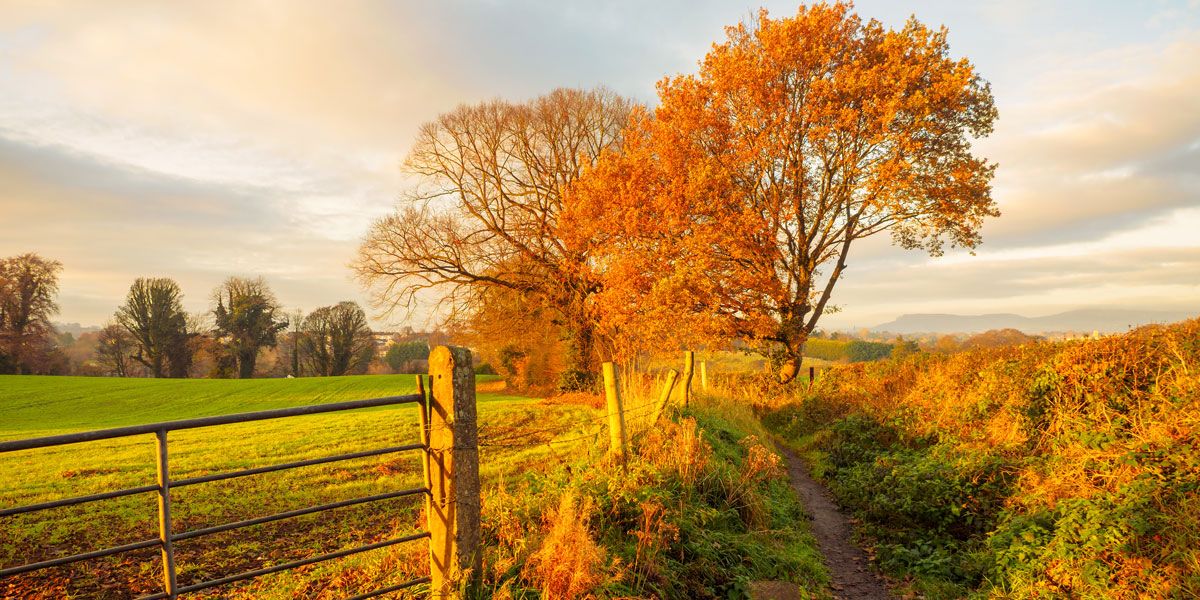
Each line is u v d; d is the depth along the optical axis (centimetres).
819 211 2200
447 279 2956
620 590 425
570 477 673
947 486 712
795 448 1338
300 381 4956
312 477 1113
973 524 641
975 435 880
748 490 702
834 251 2280
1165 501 486
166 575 299
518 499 577
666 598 448
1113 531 464
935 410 1082
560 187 3172
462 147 3127
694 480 689
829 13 2036
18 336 5100
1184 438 568
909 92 1988
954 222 2139
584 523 509
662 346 1892
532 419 1884
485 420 1914
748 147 2094
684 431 810
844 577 590
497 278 3058
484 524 520
